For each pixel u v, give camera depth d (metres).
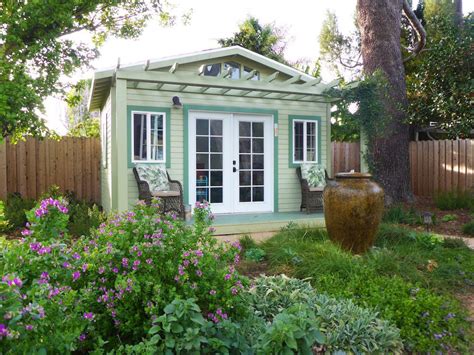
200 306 2.52
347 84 7.86
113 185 7.11
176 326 2.09
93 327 2.24
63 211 2.70
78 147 9.70
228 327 2.25
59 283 2.29
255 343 2.42
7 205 7.79
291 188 8.69
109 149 7.78
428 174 10.17
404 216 7.78
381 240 5.62
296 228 6.19
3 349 1.56
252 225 6.82
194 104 7.77
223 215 7.77
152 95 7.45
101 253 2.40
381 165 9.21
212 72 7.98
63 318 1.97
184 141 7.71
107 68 6.48
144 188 6.56
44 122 7.03
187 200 7.72
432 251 5.05
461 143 9.32
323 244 4.79
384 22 9.25
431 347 2.87
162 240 2.54
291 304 3.08
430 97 8.91
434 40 11.88
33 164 9.14
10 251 2.26
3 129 6.80
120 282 2.22
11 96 6.29
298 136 8.78
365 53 9.48
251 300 2.96
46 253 2.32
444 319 3.15
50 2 7.20
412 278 3.99
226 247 2.80
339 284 3.66
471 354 2.89
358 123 8.17
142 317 2.35
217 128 8.05
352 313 2.89
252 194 8.37
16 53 7.29
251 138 8.35
